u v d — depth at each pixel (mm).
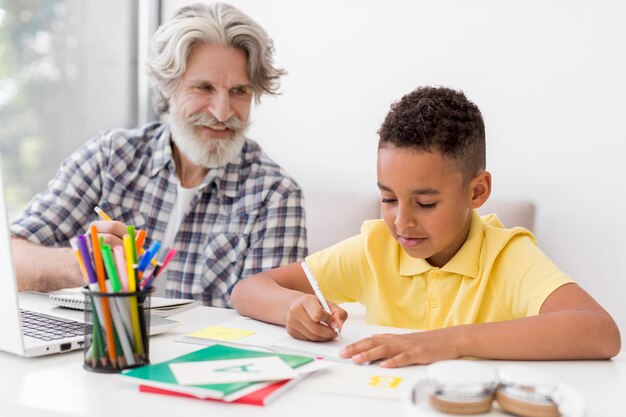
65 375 758
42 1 2268
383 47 2336
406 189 1022
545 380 607
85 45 2453
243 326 1015
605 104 2072
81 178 1509
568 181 2121
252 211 1505
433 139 1007
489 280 1113
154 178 1529
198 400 678
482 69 2211
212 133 1469
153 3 2654
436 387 613
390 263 1213
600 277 2090
